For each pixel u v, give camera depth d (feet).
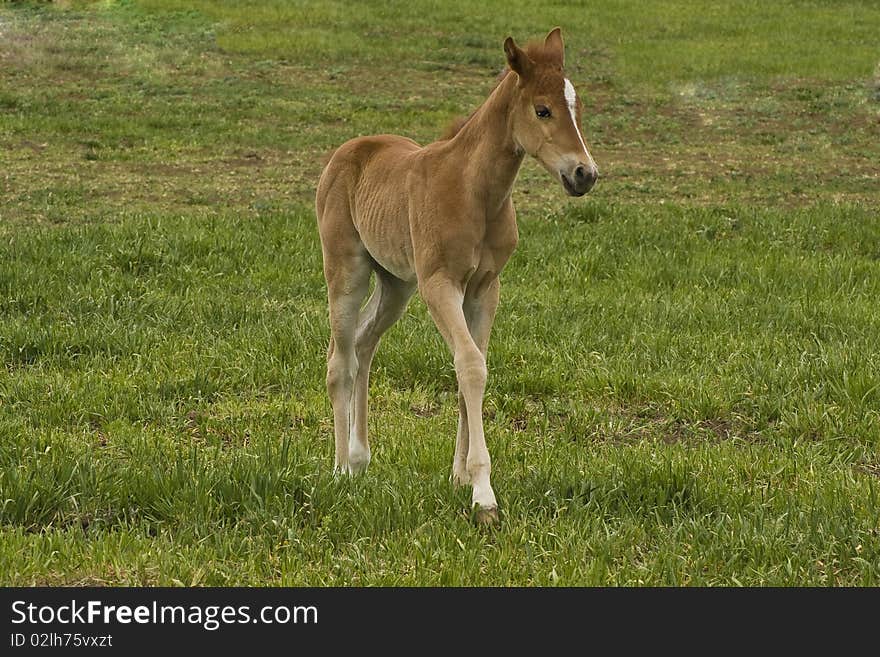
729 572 59.77
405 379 95.55
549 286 122.21
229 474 68.69
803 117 233.76
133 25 293.43
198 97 234.17
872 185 182.29
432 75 262.06
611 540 62.03
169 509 65.82
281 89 242.78
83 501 66.90
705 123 228.22
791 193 175.83
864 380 90.27
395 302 77.41
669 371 95.35
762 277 123.44
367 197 73.97
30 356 97.60
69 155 188.44
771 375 92.94
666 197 171.73
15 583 58.23
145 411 85.30
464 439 70.28
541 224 147.13
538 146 65.62
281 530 63.21
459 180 67.67
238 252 129.18
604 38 303.07
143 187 169.27
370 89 246.88
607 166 192.75
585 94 248.73
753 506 67.56
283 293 117.19
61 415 84.07
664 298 116.47
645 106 240.94
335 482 68.33
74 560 60.08
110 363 95.45
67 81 242.99
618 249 135.44
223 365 94.79
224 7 315.78
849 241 142.61
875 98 246.47
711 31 316.40
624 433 84.94
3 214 149.28
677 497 68.28
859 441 81.71
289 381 92.89
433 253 67.62
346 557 60.64
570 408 87.97
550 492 67.87
